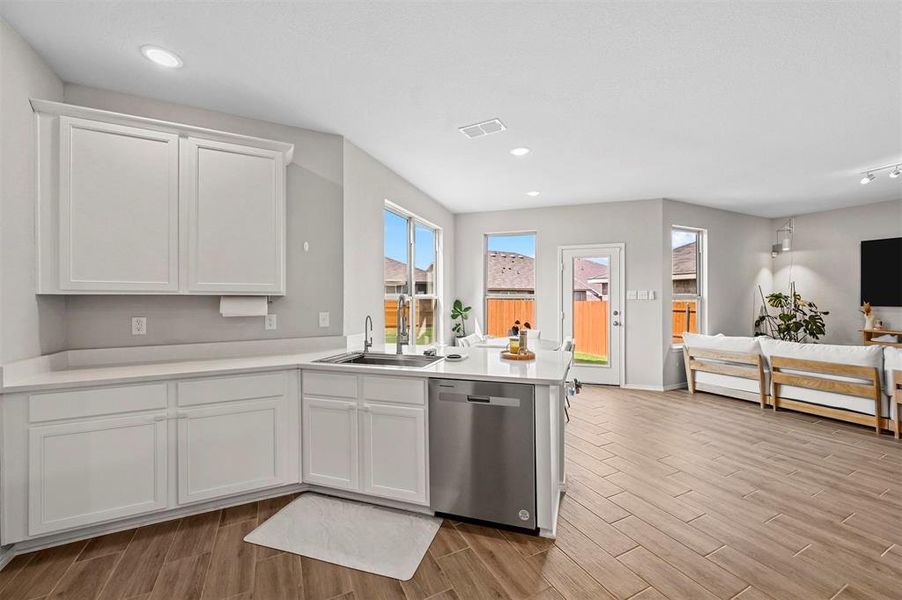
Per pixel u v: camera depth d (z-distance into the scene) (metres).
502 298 6.29
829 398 4.08
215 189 2.59
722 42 2.13
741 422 4.09
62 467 1.98
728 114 2.99
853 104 2.83
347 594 1.71
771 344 4.54
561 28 2.02
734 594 1.71
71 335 2.46
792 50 2.21
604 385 5.73
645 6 1.87
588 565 1.90
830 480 2.79
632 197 5.44
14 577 1.80
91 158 2.27
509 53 2.23
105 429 2.06
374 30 2.03
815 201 5.66
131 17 1.93
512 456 2.15
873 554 1.98
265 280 2.74
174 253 2.47
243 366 2.39
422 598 1.69
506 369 2.34
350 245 3.43
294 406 2.53
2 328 1.91
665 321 5.49
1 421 1.88
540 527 2.11
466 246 6.34
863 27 2.01
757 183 4.80
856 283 5.91
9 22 1.95
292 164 3.12
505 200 5.60
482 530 2.18
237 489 2.36
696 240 6.06
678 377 5.64
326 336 3.22
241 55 2.24
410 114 2.96
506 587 1.76
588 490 2.65
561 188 5.00
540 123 3.14
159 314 2.67
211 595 1.70
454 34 2.07
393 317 4.53
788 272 6.57
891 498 2.54
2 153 1.92
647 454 3.26
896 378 3.60
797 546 2.05
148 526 2.20
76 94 2.51
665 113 2.98
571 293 5.89
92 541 2.06
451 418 2.24
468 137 3.39
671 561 1.93
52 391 1.96
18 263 2.03
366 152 3.71
